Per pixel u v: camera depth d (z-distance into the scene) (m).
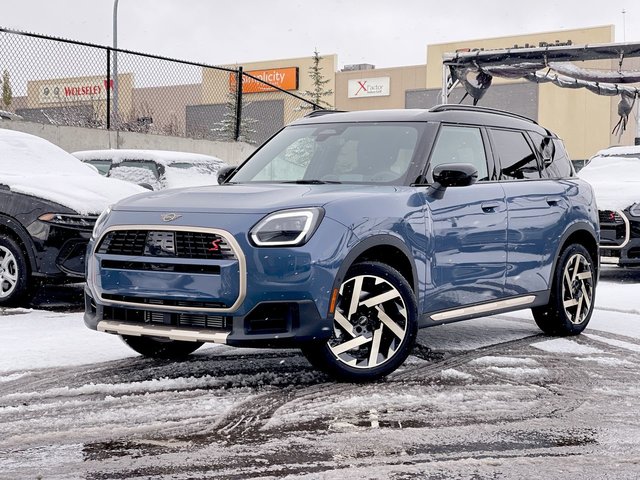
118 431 3.73
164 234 4.48
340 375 4.64
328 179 5.36
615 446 3.57
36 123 15.09
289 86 62.47
